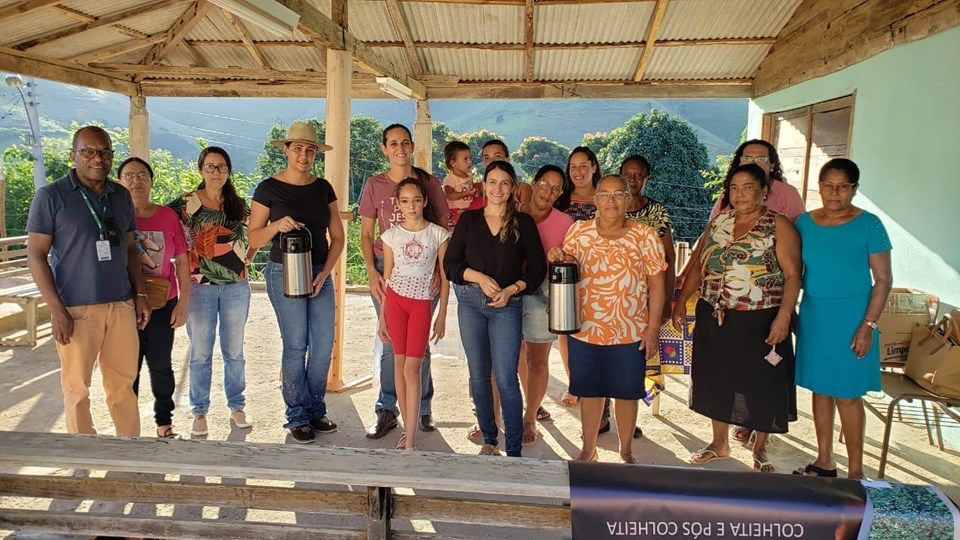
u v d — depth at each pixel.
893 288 4.21
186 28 6.57
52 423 4.10
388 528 1.93
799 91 6.40
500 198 3.02
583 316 3.09
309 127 3.46
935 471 3.42
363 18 6.68
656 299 3.05
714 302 3.12
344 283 4.68
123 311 2.98
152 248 3.30
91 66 7.16
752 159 3.34
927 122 4.24
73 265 2.80
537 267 3.12
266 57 7.57
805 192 6.45
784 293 3.00
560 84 8.06
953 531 1.70
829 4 5.68
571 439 3.84
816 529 1.74
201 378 3.72
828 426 3.17
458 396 4.68
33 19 5.57
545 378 3.64
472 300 3.16
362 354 5.99
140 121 8.23
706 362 3.19
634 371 3.10
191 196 3.66
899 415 3.90
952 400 3.17
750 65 7.59
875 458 3.60
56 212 2.73
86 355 2.87
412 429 3.38
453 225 3.91
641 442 3.82
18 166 23.33
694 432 4.00
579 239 3.08
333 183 4.61
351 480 1.87
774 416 3.03
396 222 3.58
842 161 2.93
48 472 3.16
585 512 1.81
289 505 1.96
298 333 3.57
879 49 4.80
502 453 3.54
